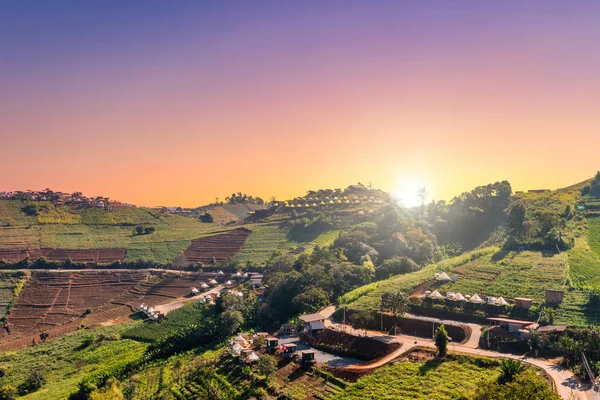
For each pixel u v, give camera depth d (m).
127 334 163.25
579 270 134.25
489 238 196.62
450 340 102.25
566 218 195.12
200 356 123.50
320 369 95.38
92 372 128.62
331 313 130.12
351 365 95.94
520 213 185.25
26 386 122.62
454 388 77.25
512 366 77.62
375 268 165.50
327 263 165.50
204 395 96.94
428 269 154.12
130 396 105.81
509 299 117.00
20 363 143.75
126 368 125.50
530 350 89.81
